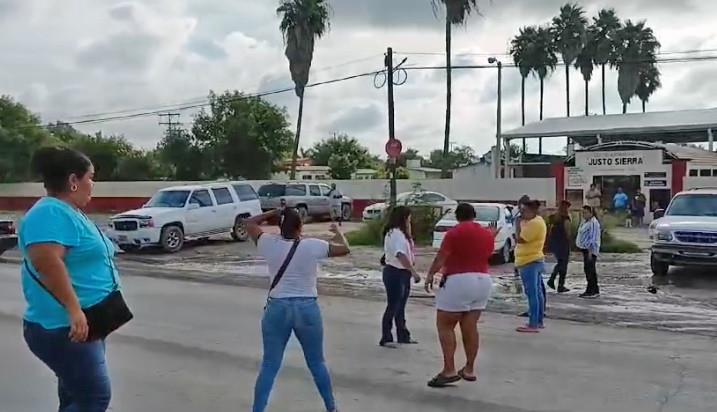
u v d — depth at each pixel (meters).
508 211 20.48
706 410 6.67
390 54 28.41
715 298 13.95
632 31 71.88
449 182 39.16
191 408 6.57
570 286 15.49
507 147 45.91
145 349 9.05
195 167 59.50
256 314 11.84
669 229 16.33
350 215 39.34
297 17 49.84
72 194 4.22
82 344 4.09
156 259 21.48
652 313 12.32
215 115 59.66
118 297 4.25
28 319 4.11
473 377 7.60
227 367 8.12
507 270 18.53
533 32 68.75
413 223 24.22
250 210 26.30
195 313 11.95
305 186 36.06
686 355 9.04
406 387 7.35
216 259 21.42
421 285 15.46
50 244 3.93
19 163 58.19
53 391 7.12
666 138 49.22
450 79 43.47
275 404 6.70
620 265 19.12
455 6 42.62
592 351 9.22
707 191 17.69
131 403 6.71
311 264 6.11
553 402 6.88
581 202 35.88
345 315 11.96
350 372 7.96
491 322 11.44
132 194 47.38
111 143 69.50
